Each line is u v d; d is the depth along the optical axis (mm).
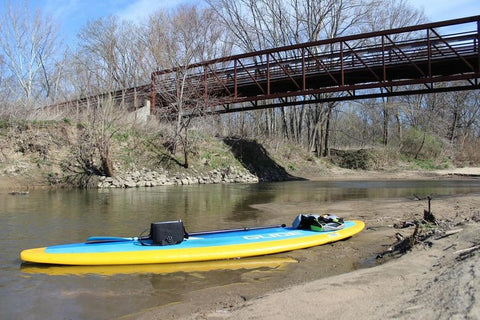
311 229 9711
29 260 7477
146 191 21641
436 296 4566
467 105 60312
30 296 5965
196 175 28000
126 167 25359
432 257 6828
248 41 44438
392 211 13906
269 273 7152
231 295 5961
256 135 40438
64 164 23656
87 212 13984
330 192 22469
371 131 58250
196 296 5945
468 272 5145
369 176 37156
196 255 7812
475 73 24281
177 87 28750
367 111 51500
